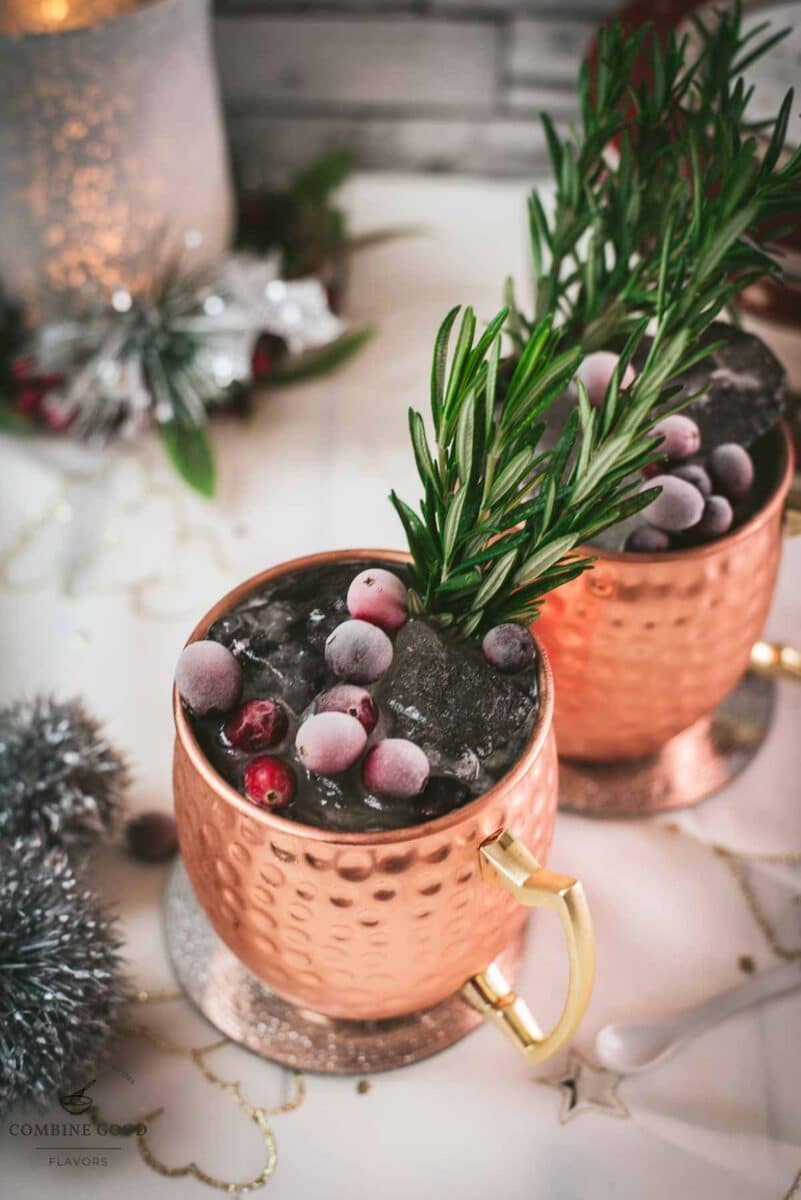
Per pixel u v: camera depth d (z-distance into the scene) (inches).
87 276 22.1
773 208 13.5
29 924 13.5
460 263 25.1
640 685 15.2
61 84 19.8
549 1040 13.2
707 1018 14.9
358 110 31.2
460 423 11.8
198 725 12.6
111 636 19.1
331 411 22.5
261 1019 14.9
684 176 15.6
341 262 25.1
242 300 21.8
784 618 18.9
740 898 16.1
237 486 21.2
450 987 13.9
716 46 14.9
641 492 12.4
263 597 13.5
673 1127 14.1
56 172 20.7
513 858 12.1
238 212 25.3
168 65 20.7
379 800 12.0
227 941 14.0
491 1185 13.7
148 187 21.5
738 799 17.0
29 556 20.3
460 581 12.4
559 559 12.2
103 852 16.5
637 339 12.1
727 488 14.6
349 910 12.3
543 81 30.5
